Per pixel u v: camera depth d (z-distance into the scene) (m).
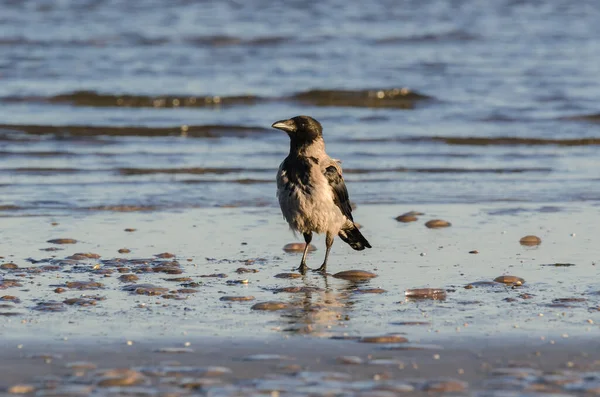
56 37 40.16
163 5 49.38
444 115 28.09
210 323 9.32
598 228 15.02
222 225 15.11
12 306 9.88
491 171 20.61
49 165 20.33
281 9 49.78
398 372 7.75
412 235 14.48
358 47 40.75
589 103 29.64
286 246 13.59
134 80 32.59
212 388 7.32
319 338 8.77
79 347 8.42
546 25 48.22
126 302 10.14
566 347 8.48
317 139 12.30
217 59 37.12
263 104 30.09
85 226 14.77
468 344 8.58
